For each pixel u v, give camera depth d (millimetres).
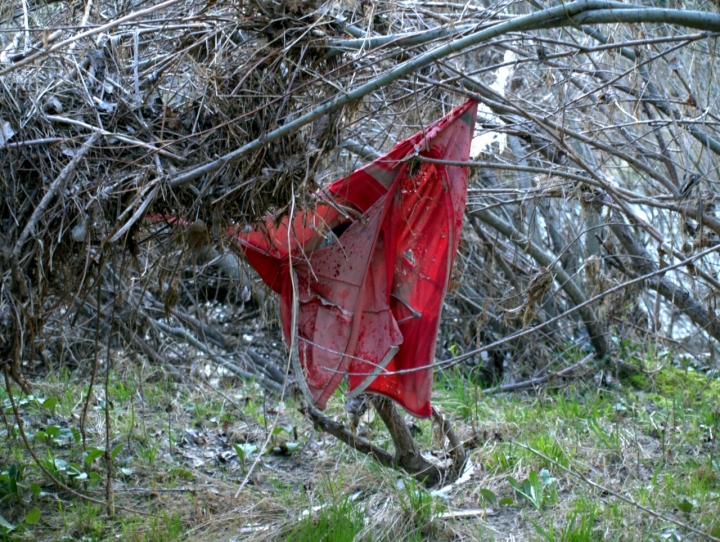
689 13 2266
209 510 3121
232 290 5633
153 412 4242
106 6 3166
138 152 2605
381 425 4098
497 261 5270
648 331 5176
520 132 3707
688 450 3762
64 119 2510
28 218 2496
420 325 3084
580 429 4016
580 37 5098
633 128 5062
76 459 3480
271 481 3451
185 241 2795
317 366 3072
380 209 3006
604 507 3084
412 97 3664
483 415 4324
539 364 5309
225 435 4008
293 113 2668
